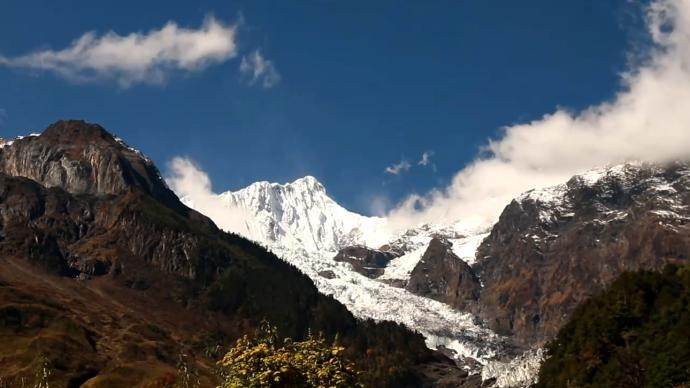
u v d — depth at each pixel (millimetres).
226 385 58625
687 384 156500
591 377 186250
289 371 58062
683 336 166875
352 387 59656
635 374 115000
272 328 60938
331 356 60156
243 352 58844
